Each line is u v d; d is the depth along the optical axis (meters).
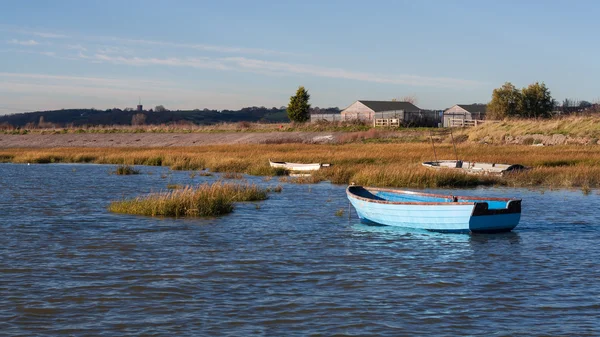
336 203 26.75
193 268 14.80
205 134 89.50
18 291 12.81
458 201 20.39
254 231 19.73
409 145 61.72
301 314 11.44
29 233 19.25
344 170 38.00
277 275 14.17
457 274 14.25
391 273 14.35
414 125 87.38
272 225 20.91
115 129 101.75
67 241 17.98
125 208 23.70
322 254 16.38
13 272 14.35
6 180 39.06
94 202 27.22
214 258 15.86
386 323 10.96
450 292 12.80
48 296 12.49
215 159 50.09
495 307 11.84
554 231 19.78
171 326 10.81
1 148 88.50
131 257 15.95
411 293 12.73
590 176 34.53
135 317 11.27
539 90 92.12
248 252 16.58
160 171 47.66
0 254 16.20
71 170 48.75
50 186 34.94
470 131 71.38
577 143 57.34
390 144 64.31
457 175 35.03
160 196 23.98
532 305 11.95
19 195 30.03
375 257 16.03
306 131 84.75
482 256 16.12
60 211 24.11
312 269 14.73
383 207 20.72
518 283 13.48
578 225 20.95
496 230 19.38
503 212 19.16
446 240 18.30
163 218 22.25
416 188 33.53
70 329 10.66
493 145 59.59
